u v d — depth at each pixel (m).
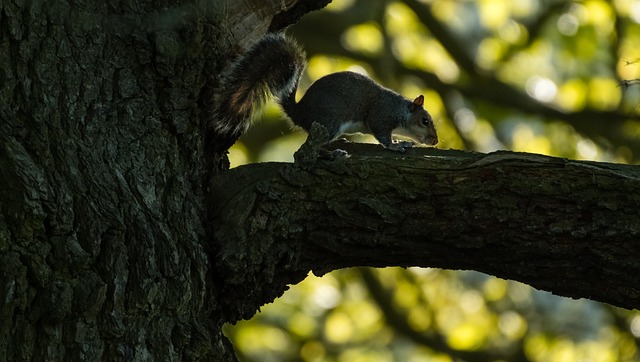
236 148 19.03
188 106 8.09
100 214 7.27
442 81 19.41
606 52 19.20
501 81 19.53
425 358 22.78
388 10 19.28
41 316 6.95
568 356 19.72
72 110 7.58
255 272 7.73
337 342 20.31
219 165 8.71
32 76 7.52
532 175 7.66
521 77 20.70
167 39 7.94
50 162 7.33
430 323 19.66
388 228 7.75
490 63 20.09
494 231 7.69
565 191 7.59
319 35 19.00
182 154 8.02
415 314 19.75
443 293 21.08
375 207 7.70
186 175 7.96
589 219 7.56
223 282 7.76
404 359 24.00
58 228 7.10
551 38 19.78
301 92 20.06
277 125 19.12
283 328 20.17
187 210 7.78
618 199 7.52
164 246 7.40
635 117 19.06
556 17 19.34
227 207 7.87
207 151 8.50
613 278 7.64
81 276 7.07
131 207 7.44
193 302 7.50
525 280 7.95
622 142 19.08
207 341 7.37
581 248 7.61
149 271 7.25
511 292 21.23
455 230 7.71
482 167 7.72
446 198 7.70
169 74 7.97
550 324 20.97
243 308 7.94
